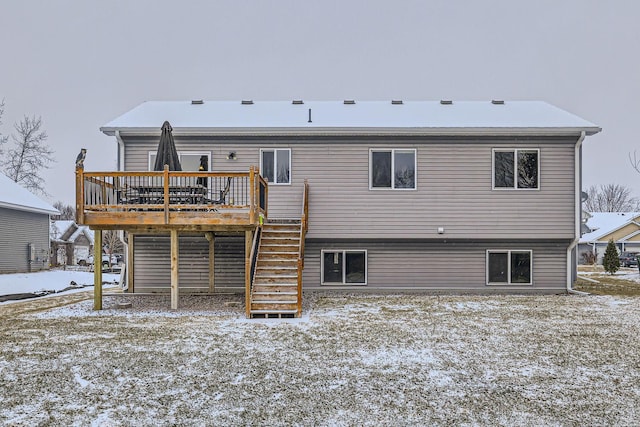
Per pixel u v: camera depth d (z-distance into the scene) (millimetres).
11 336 7176
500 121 12727
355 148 12570
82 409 4262
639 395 4668
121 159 12477
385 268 12812
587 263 40094
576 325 8039
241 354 6090
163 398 4531
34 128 39125
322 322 8328
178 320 8578
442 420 4055
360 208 12555
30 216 23391
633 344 6684
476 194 12500
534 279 12750
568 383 5020
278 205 12555
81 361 5750
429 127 12219
